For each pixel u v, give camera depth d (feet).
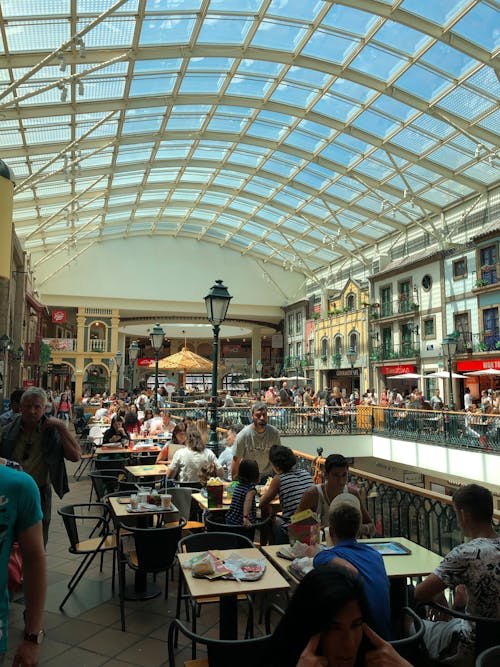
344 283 134.21
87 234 125.29
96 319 134.82
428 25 56.13
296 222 124.36
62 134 75.56
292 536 12.44
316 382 135.03
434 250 97.81
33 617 6.61
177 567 19.26
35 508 6.75
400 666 5.49
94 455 35.86
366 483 19.79
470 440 50.75
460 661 9.40
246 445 19.92
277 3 56.80
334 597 5.24
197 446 22.88
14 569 10.36
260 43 63.26
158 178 106.42
